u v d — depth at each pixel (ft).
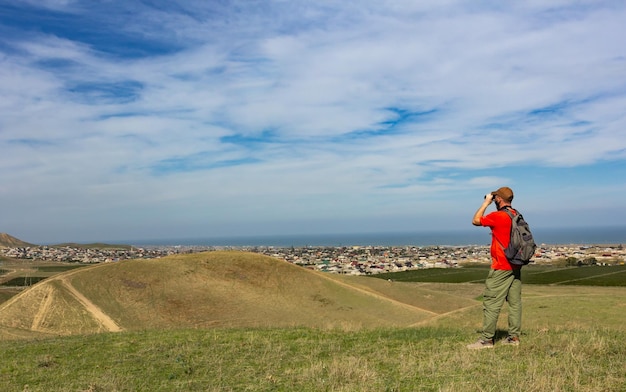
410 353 31.07
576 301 99.30
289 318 132.36
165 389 26.73
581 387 21.57
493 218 28.94
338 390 23.58
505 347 29.86
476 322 84.84
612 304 93.76
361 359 30.07
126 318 123.34
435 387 23.07
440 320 92.73
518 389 21.38
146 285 144.15
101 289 138.21
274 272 170.09
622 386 21.54
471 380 23.27
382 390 23.00
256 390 25.31
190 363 32.58
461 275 342.85
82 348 41.45
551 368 24.41
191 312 131.54
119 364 33.91
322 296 156.97
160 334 47.73
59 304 124.67
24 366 35.17
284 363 31.40
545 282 272.92
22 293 130.21
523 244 28.68
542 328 43.52
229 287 152.66
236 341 40.60
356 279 191.42
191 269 161.38
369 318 137.49
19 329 103.24
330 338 40.60
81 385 28.53
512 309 30.50
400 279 335.88
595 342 29.86
